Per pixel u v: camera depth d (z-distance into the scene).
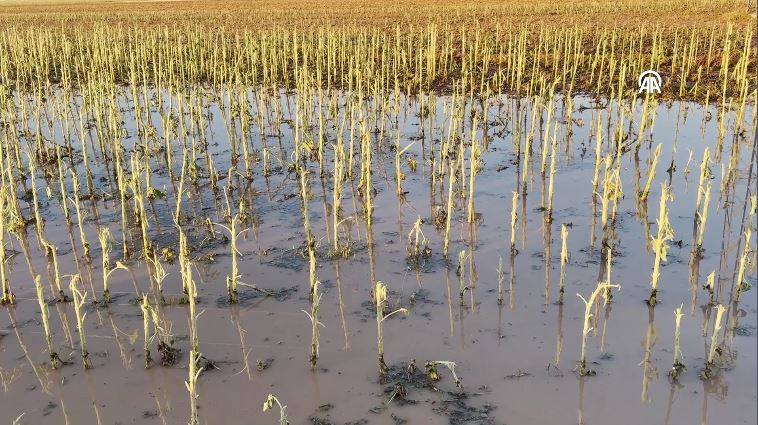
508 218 9.05
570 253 7.89
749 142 11.87
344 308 6.87
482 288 7.16
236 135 14.08
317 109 16.20
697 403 5.18
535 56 20.09
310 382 5.66
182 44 27.41
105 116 13.54
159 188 10.84
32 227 9.34
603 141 12.43
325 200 10.05
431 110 13.70
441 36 28.20
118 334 6.51
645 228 8.50
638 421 5.00
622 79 14.03
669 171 10.61
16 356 6.18
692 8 34.06
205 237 8.73
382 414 5.21
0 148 9.32
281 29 32.81
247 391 5.57
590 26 27.84
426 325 6.48
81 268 7.98
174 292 7.34
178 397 5.52
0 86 16.52
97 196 10.54
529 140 10.27
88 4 70.44
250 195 10.39
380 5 49.34
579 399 5.29
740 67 16.11
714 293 6.78
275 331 6.49
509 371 5.69
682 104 14.95
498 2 47.12
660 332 6.17
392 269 7.70
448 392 5.45
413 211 9.49
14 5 73.25
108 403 5.46
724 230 8.28
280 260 8.05
